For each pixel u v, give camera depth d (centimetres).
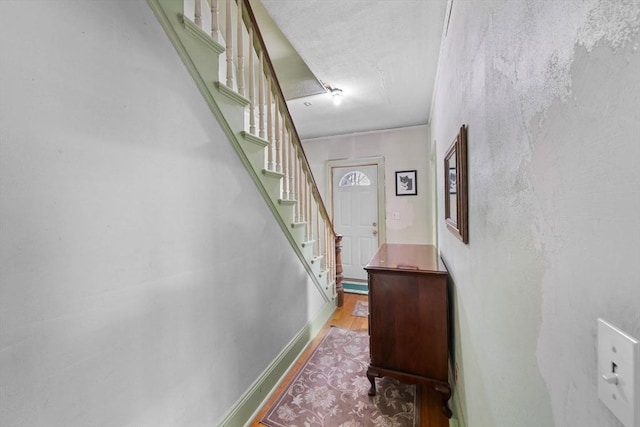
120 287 92
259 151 169
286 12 171
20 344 69
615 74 33
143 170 99
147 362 100
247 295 159
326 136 449
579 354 40
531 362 57
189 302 119
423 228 398
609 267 34
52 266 74
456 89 146
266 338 178
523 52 59
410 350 168
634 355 29
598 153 36
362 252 437
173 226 112
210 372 130
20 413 69
